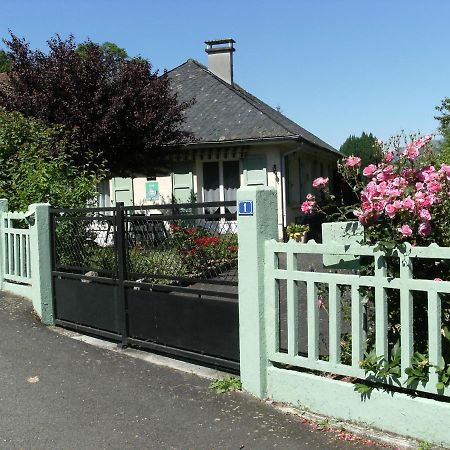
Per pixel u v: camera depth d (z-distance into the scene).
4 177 10.44
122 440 3.90
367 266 3.96
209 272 5.00
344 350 4.39
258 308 4.45
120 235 5.89
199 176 17.00
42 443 3.88
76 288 6.60
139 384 4.92
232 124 16.73
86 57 13.88
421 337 3.85
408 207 3.71
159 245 5.49
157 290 5.55
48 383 4.99
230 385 4.74
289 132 15.73
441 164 4.13
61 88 13.45
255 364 4.50
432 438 3.59
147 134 14.30
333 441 3.77
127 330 5.90
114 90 13.85
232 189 16.78
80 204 9.79
